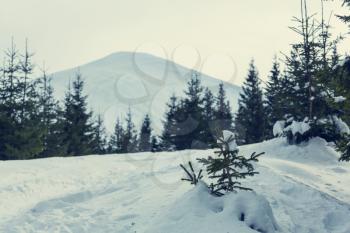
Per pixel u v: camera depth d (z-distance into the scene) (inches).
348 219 401.7
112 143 2190.0
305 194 446.6
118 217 429.7
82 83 1839.3
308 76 732.0
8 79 1502.2
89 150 1766.7
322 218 401.4
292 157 669.9
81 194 532.1
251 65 1608.0
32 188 618.5
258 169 520.7
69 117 1743.4
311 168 589.6
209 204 381.1
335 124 713.6
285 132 751.7
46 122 1724.9
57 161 846.5
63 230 421.1
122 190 538.3
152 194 487.8
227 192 387.2
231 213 360.2
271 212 368.8
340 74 438.3
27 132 1434.5
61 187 632.4
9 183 644.1
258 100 1552.7
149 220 403.2
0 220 471.2
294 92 759.1
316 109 723.4
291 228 377.1
